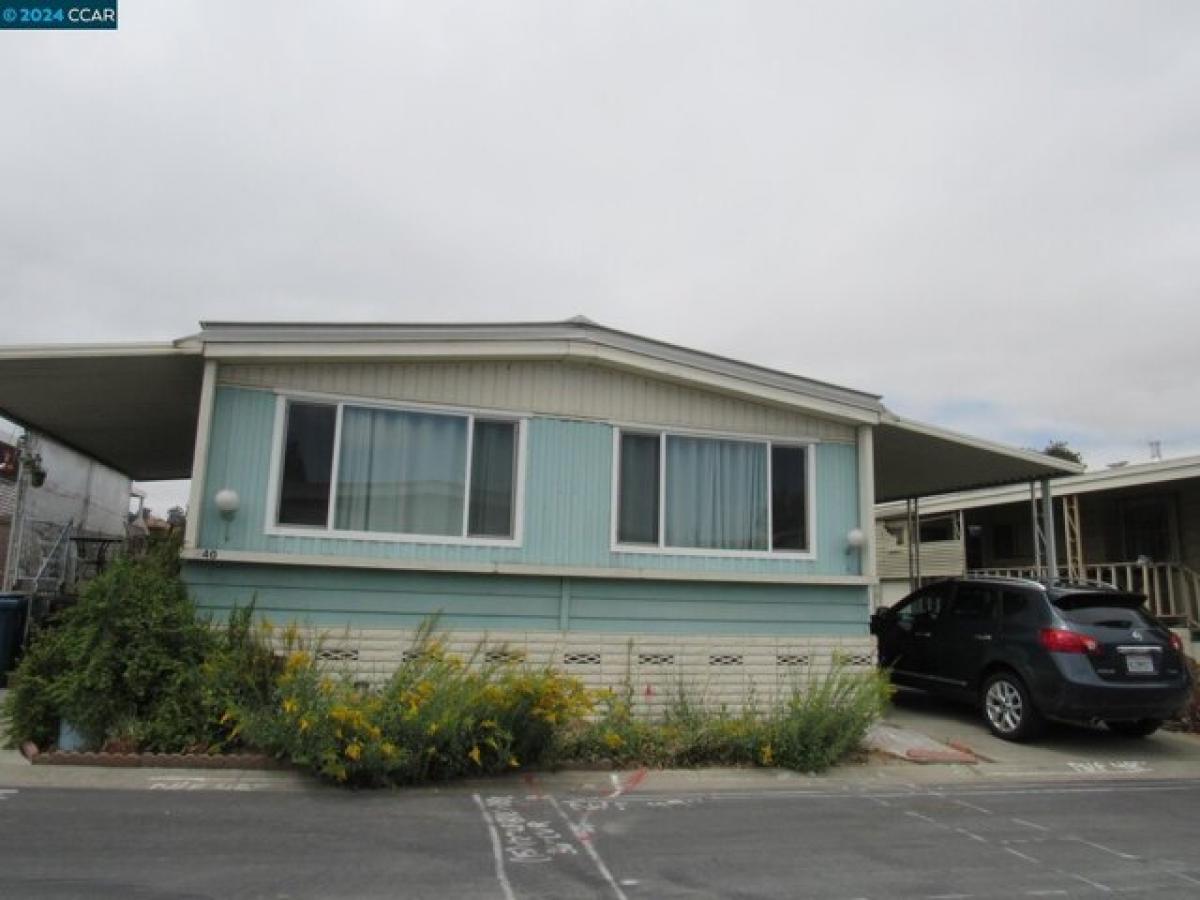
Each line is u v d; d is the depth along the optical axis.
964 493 17.72
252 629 8.23
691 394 10.43
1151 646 9.38
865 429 11.00
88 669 7.28
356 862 5.11
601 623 9.71
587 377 10.05
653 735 8.26
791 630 10.33
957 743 9.54
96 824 5.64
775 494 10.68
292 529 8.85
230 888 4.61
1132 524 17.11
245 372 8.92
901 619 11.74
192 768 7.09
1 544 16.06
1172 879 5.31
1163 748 9.70
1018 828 6.44
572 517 9.77
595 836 5.84
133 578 7.92
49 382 9.56
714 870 5.22
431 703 7.18
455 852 5.37
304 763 6.90
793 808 6.84
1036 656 9.46
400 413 9.41
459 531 9.39
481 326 9.48
